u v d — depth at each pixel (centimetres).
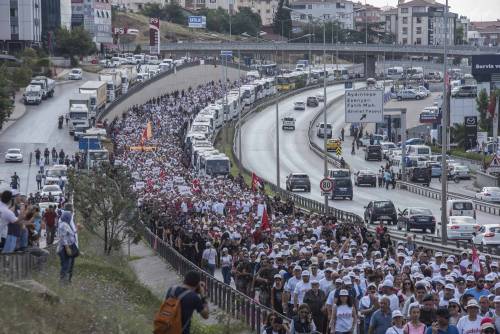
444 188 8469
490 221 11306
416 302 3434
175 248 7381
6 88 19925
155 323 2620
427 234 9750
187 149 17450
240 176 13950
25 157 16662
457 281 4291
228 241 6612
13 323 3247
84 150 14600
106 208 7500
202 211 9231
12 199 4312
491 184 15188
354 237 6662
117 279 5638
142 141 16800
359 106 16688
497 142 18100
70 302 3903
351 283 4022
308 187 14562
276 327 3753
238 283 5553
